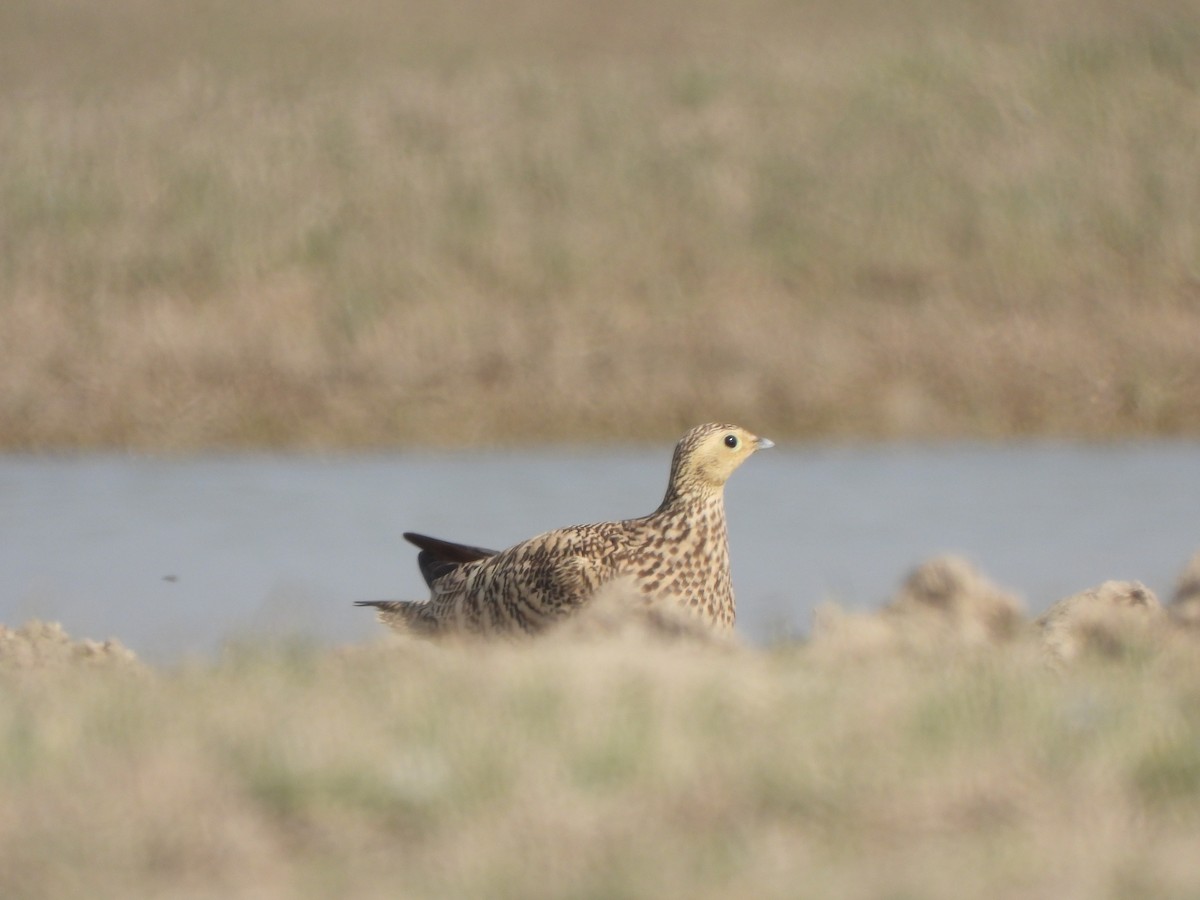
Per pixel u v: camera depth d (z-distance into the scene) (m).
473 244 26.45
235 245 26.17
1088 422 21.88
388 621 10.59
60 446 21.06
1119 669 7.95
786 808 6.02
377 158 28.80
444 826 5.91
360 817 6.01
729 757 6.36
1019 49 32.34
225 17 38.41
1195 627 8.90
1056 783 6.20
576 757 6.36
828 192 27.86
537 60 34.69
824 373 22.58
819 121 30.00
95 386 22.03
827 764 6.26
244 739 6.55
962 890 5.34
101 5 38.66
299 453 20.89
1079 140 29.12
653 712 6.80
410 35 37.62
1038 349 23.30
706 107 30.59
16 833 5.84
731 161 28.75
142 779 6.18
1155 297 25.16
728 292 25.23
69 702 7.33
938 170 28.31
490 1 40.09
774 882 5.41
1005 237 26.53
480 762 6.28
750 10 39.88
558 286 25.42
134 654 9.94
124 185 27.75
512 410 21.92
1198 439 21.41
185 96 31.42
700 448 9.76
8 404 21.61
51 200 27.16
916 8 37.34
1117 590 9.34
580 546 9.66
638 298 25.06
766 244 26.55
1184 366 22.98
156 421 21.47
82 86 32.84
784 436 21.53
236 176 28.06
